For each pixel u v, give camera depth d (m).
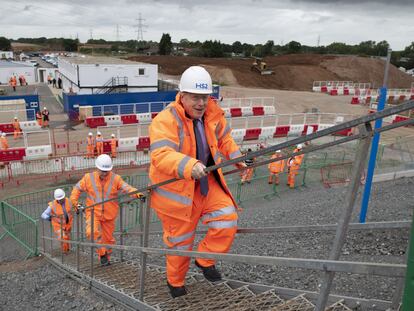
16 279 7.59
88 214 7.20
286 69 59.59
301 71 59.31
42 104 35.78
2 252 9.97
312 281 5.43
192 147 3.11
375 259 6.48
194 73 2.98
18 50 147.62
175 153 2.79
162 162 2.81
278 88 53.94
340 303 3.28
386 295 4.58
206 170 2.55
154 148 2.93
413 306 1.30
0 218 12.12
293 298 3.49
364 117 1.61
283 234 8.79
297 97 43.03
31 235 10.91
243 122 29.14
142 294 4.08
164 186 3.25
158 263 7.77
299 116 32.50
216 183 3.44
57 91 44.62
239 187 13.98
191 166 2.64
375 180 14.93
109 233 7.32
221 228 3.34
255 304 3.59
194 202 3.35
